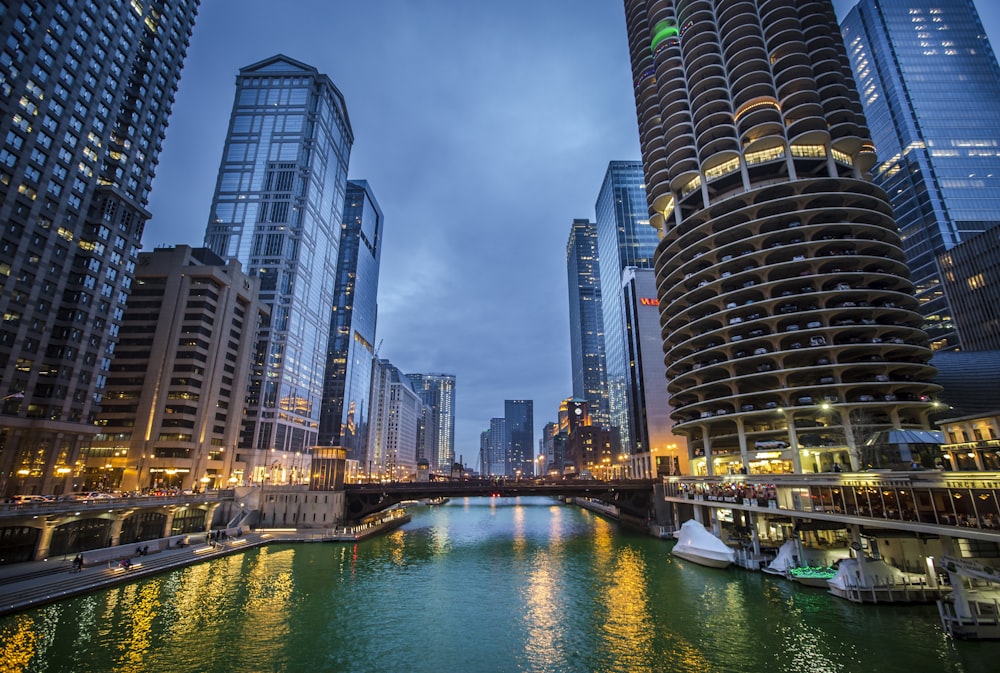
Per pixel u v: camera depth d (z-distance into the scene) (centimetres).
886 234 7731
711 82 9369
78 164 8025
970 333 11069
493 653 3284
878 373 7319
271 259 15312
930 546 4425
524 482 10088
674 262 9206
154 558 5638
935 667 2772
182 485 10488
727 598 4306
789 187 7862
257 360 14150
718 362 7981
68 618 3788
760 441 7856
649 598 4456
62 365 7762
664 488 9125
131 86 9462
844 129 8344
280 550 7162
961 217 13638
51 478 7475
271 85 17912
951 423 6141
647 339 14812
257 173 16588
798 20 8988
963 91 15438
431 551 7312
